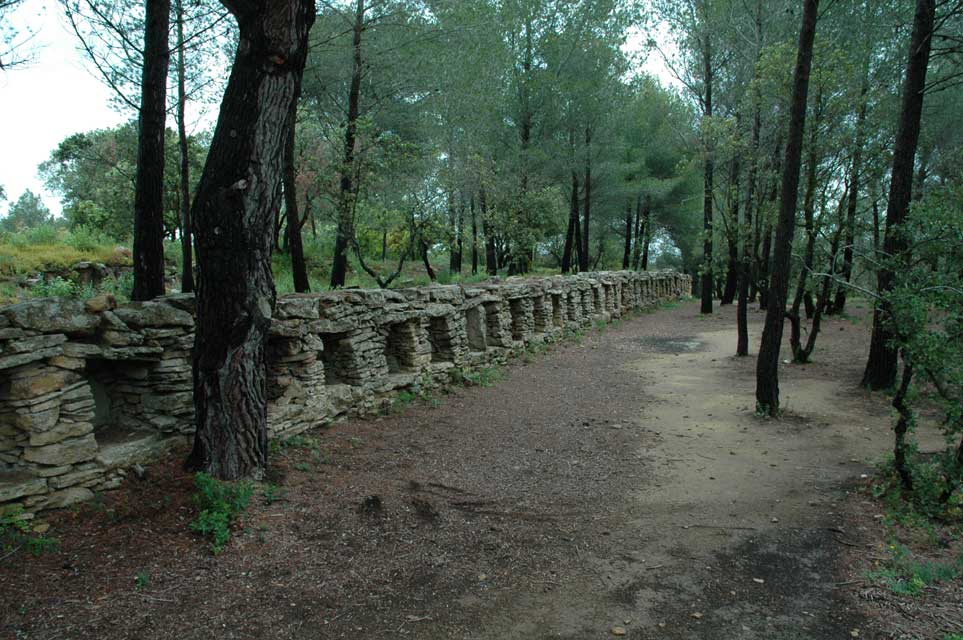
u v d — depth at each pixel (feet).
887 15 44.52
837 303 69.62
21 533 13.23
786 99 38.65
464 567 13.70
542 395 32.14
